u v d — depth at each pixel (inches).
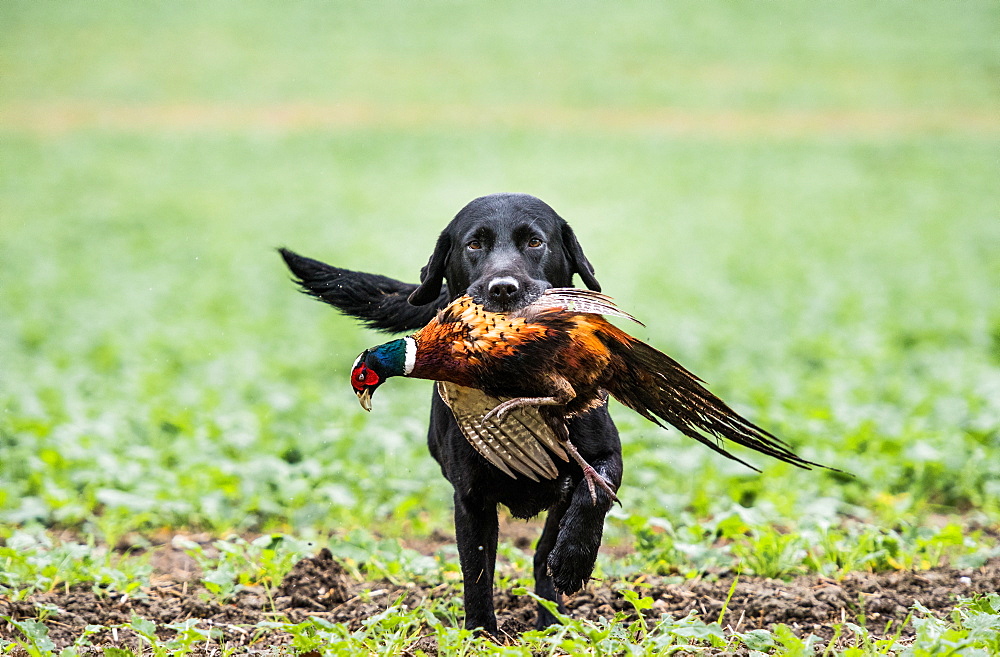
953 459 733.9
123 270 1898.4
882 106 3666.3
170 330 1417.3
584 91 3939.5
